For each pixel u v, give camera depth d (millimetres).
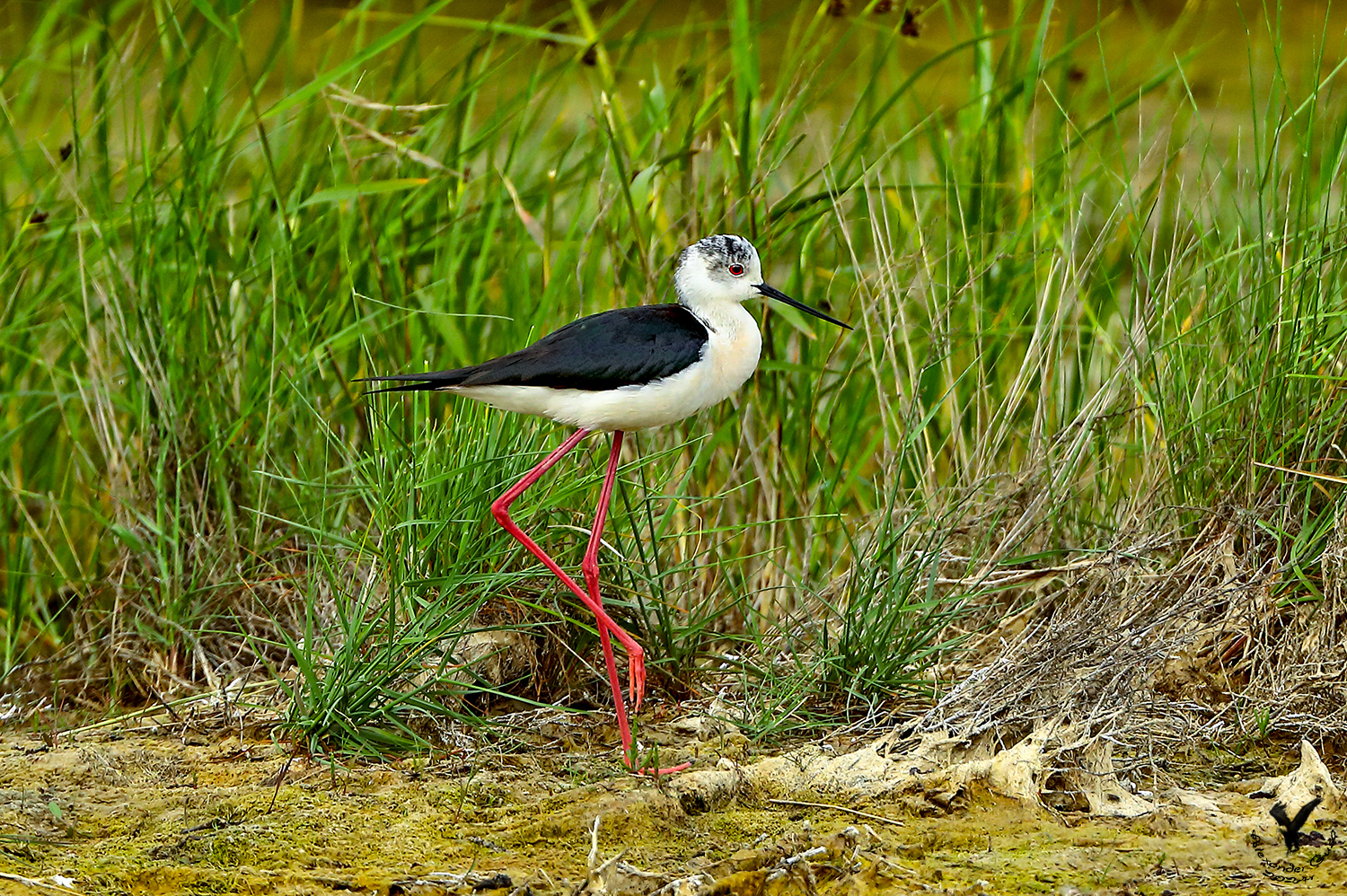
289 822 6965
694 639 9172
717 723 8438
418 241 11562
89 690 9523
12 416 11375
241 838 6754
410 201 11359
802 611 9625
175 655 9531
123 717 8641
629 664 8492
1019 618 9438
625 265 10906
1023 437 10453
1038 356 9703
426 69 12250
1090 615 8328
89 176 11125
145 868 6422
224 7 11211
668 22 22016
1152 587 8672
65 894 6148
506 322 11000
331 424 10852
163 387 10125
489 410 8789
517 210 10836
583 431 8102
